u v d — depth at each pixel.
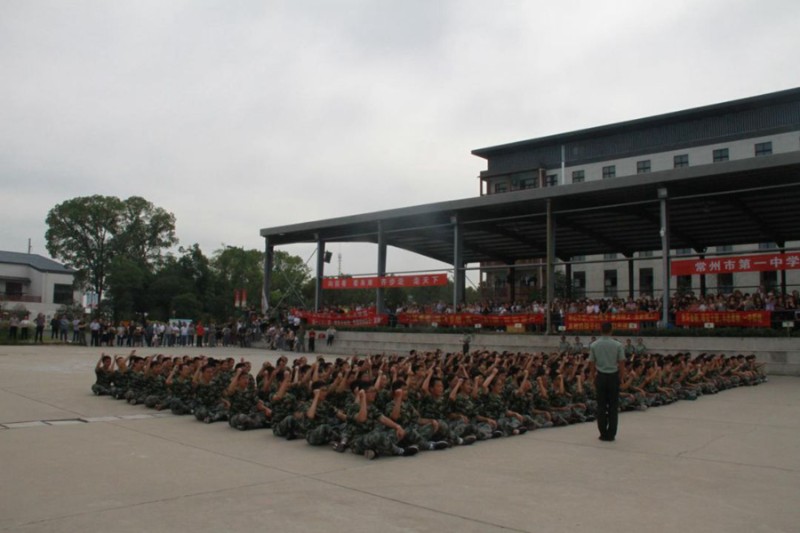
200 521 5.48
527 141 58.28
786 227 32.50
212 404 11.35
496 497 6.43
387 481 7.09
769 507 6.16
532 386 11.73
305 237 41.84
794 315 23.69
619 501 6.32
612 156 54.41
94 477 7.05
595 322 27.59
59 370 20.77
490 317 30.94
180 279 61.22
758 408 14.28
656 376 15.18
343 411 9.39
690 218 31.19
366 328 34.75
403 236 38.34
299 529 5.29
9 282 74.12
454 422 9.87
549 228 29.17
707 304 26.16
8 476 7.04
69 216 67.56
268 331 38.94
